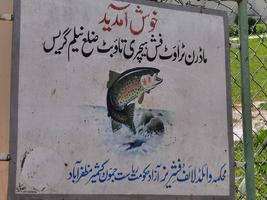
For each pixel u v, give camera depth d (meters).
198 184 2.73
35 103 2.41
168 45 2.74
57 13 2.50
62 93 2.46
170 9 2.77
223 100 2.84
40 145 2.40
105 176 2.52
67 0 2.53
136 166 2.59
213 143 2.79
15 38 2.40
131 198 2.57
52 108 2.44
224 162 2.81
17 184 2.34
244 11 3.01
